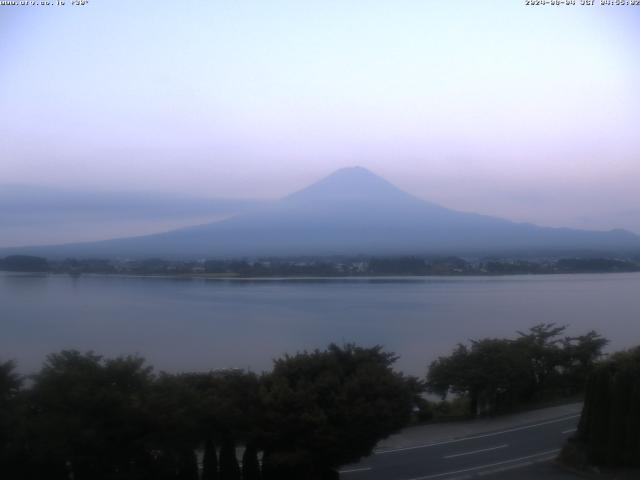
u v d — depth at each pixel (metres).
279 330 45.41
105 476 11.93
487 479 15.38
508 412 22.69
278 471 13.82
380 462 16.98
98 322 45.78
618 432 15.60
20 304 53.56
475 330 47.34
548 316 55.81
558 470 16.11
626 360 16.80
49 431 11.31
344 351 15.48
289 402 13.38
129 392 12.27
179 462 12.67
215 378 14.29
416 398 16.45
